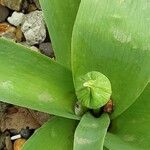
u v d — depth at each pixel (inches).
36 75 14.1
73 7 14.5
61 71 14.3
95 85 11.9
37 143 14.4
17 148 18.3
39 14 19.5
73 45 13.1
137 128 14.0
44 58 14.1
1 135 18.4
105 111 14.0
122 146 13.6
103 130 12.4
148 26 12.2
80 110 14.0
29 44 19.5
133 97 13.4
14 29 19.8
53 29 14.8
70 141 14.6
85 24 12.8
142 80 13.0
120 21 12.4
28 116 18.4
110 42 12.9
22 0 19.8
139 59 12.7
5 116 18.4
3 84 13.6
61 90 14.3
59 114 13.9
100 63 13.4
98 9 12.5
